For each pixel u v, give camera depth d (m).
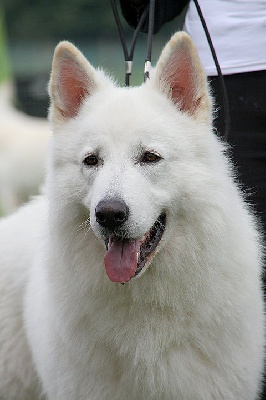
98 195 6.71
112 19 54.16
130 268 6.78
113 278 6.77
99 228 6.70
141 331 7.19
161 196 6.94
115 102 7.18
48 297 7.59
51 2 55.00
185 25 9.55
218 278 7.12
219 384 7.27
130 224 6.64
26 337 8.76
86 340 7.33
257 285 7.54
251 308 7.36
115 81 8.06
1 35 25.72
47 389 7.95
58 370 7.57
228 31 8.98
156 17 9.24
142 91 7.33
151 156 6.97
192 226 7.09
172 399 7.27
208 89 7.26
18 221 9.24
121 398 7.41
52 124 7.51
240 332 7.27
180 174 7.01
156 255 7.11
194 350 7.24
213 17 9.11
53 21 55.06
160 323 7.18
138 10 9.34
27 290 8.48
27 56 46.25
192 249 7.09
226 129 8.30
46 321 7.70
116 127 6.99
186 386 7.20
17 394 9.15
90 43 50.78
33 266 8.47
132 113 7.04
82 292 7.24
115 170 6.86
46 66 42.12
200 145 7.14
